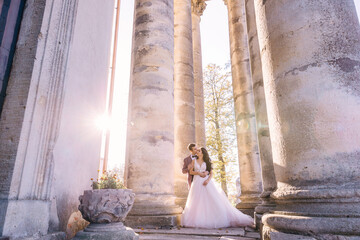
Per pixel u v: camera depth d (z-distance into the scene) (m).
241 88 8.88
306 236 2.08
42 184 2.73
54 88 3.01
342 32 2.44
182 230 4.36
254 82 4.96
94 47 4.42
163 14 6.11
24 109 2.62
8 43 2.83
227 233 4.04
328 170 2.19
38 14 3.00
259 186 7.59
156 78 5.52
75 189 3.53
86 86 4.03
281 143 2.56
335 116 2.25
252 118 8.35
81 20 3.92
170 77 5.77
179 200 7.49
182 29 10.20
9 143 2.54
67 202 3.28
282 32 2.71
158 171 4.95
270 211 2.71
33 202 2.56
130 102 6.10
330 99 2.29
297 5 2.65
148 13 6.03
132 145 5.18
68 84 3.45
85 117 3.95
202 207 4.97
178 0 10.73
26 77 2.74
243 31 9.66
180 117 8.77
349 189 2.04
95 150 4.34
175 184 7.86
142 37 5.86
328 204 2.12
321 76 2.37
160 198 4.80
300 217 2.20
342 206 2.05
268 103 2.85
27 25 2.97
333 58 2.37
